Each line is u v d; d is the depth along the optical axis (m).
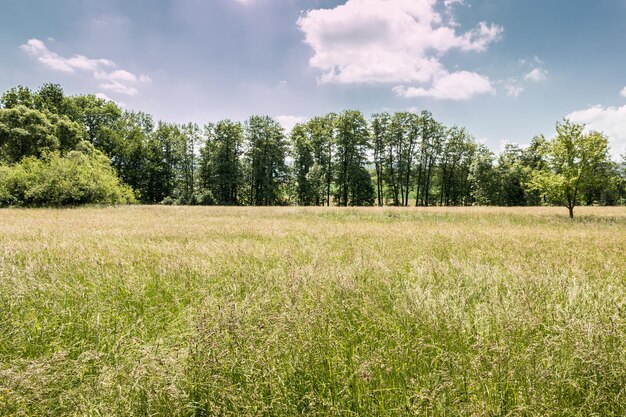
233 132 61.72
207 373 2.14
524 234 10.86
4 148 38.56
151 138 64.31
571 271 5.26
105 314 3.44
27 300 3.75
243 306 3.24
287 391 2.09
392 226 14.39
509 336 2.64
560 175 19.92
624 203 53.25
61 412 1.92
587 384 2.08
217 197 60.06
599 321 2.63
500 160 56.31
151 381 2.00
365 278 4.70
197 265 5.42
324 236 10.25
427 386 2.09
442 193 63.50
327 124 64.06
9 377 1.99
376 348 2.64
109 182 33.72
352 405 2.05
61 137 43.25
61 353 2.25
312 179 58.25
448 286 4.42
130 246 7.68
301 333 2.67
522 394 1.98
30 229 11.09
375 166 62.06
